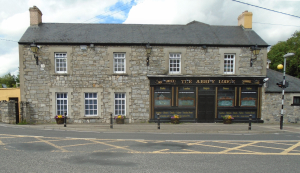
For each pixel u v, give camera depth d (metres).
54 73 14.92
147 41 15.43
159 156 6.91
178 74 15.48
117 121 15.02
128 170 5.58
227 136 10.96
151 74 15.45
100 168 5.70
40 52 14.80
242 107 15.86
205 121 15.76
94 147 7.98
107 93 15.34
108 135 10.70
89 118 15.24
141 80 15.45
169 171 5.56
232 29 17.56
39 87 14.90
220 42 15.70
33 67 14.80
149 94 15.50
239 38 16.33
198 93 15.68
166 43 15.29
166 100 15.62
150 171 5.53
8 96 16.70
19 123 14.29
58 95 15.23
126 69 15.36
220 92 15.80
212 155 7.16
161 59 15.45
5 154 6.85
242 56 15.77
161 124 14.99
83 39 15.26
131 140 9.43
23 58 14.71
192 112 15.75
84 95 15.24
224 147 8.37
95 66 15.18
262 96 15.98
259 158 6.91
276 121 16.06
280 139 10.30
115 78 15.34
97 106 15.34
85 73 15.16
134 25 17.47
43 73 14.88
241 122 15.85
